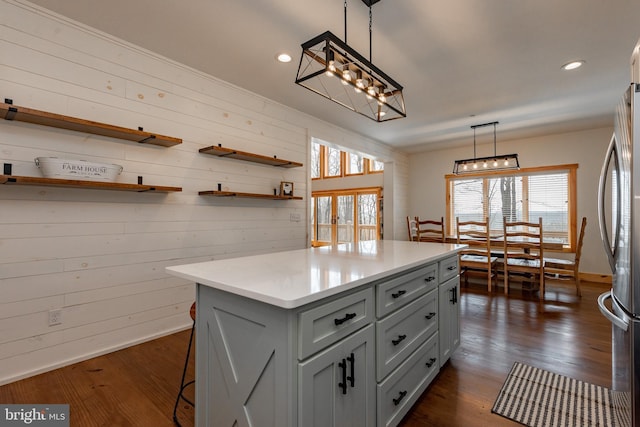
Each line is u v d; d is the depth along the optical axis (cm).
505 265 423
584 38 246
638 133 129
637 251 129
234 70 302
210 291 140
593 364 229
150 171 270
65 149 225
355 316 134
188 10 215
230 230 334
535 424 167
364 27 232
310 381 112
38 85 214
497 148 585
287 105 393
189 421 167
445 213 645
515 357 240
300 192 414
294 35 244
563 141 524
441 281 216
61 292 224
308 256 200
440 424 167
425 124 471
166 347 258
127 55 256
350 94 356
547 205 543
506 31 237
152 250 272
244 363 124
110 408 178
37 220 214
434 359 202
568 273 410
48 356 218
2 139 201
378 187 764
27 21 210
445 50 263
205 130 310
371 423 143
